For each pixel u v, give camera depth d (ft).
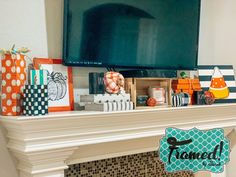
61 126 5.08
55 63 5.91
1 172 5.37
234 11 8.77
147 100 6.58
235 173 8.56
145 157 7.14
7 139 5.40
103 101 5.84
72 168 6.12
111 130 5.68
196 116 6.94
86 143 5.41
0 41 5.35
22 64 5.18
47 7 5.96
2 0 5.38
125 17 6.54
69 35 5.90
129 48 6.64
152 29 6.95
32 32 5.66
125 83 6.40
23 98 5.07
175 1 7.29
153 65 7.02
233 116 7.70
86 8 6.05
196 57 7.76
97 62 6.26
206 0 8.53
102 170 6.50
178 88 7.27
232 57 8.80
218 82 7.96
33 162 5.03
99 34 6.24
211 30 8.59
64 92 5.99
